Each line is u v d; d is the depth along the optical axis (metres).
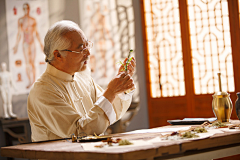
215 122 1.66
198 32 5.78
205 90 5.75
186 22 5.83
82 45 1.72
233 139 1.33
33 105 1.69
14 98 4.62
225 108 1.76
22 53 4.71
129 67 1.81
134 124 5.98
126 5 6.01
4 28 4.61
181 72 5.91
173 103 5.97
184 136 1.27
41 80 1.71
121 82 1.61
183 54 5.87
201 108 5.75
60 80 1.73
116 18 5.86
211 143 1.25
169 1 5.93
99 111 1.56
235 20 5.52
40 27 4.89
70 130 1.55
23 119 4.27
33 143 1.47
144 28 6.14
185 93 5.87
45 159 1.28
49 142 1.47
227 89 5.61
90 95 1.96
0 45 4.57
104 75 5.64
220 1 5.59
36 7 4.88
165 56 6.02
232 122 1.79
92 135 1.50
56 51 1.70
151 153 1.07
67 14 5.22
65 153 1.17
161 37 6.04
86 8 5.46
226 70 5.61
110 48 5.75
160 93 6.08
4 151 1.38
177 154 1.23
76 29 1.72
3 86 4.32
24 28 4.75
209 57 5.71
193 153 1.26
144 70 6.18
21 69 4.70
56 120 1.57
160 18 6.03
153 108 6.13
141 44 6.17
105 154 1.05
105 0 5.71
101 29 5.65
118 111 1.84
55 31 1.69
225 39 5.59
